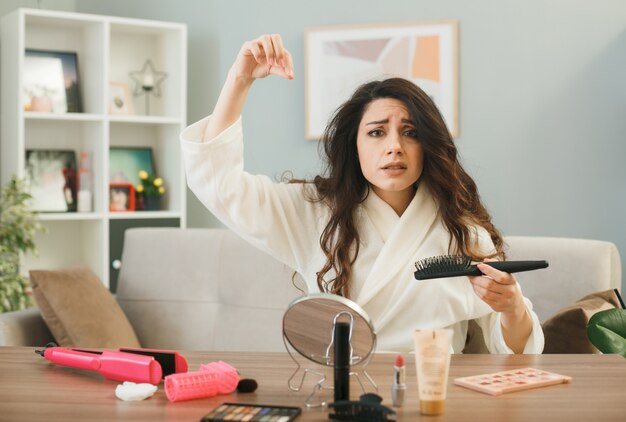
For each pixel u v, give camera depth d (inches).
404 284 66.1
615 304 87.0
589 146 150.6
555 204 152.2
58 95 157.5
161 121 161.3
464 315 66.1
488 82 153.9
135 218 158.6
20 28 146.6
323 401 44.3
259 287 101.7
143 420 41.2
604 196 150.5
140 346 105.0
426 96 65.4
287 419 40.4
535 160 152.6
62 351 52.5
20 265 142.5
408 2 156.6
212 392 45.6
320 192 70.1
